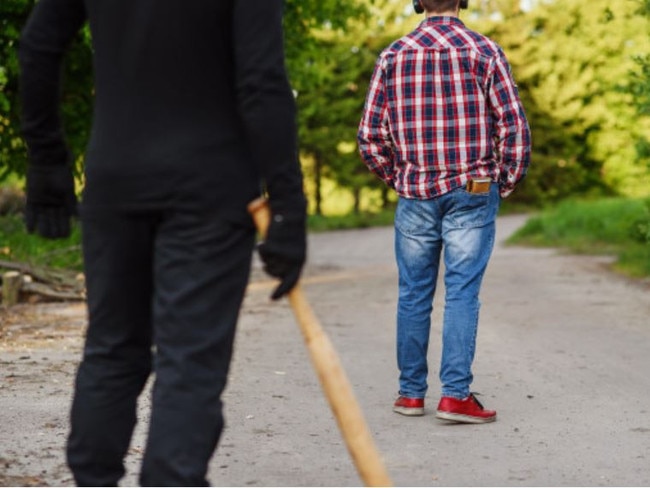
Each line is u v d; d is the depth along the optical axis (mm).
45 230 3275
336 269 20344
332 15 18016
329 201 66875
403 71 5793
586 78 63531
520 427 5645
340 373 2986
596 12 62438
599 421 5785
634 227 18438
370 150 5961
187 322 3004
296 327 10266
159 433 2975
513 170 5742
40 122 3219
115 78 3098
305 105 55719
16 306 12234
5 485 4316
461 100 5711
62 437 5223
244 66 2945
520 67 65062
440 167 5758
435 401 6430
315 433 5445
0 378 6918
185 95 3037
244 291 3125
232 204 3037
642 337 9180
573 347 8594
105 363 3182
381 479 2986
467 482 4539
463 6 5906
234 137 3061
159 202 3033
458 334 5734
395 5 61000
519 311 11367
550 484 4508
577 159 65500
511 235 32938
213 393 3027
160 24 3025
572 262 19672
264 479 4539
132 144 3051
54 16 3197
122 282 3143
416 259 5902
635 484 4516
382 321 10742
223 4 3010
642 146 17328
